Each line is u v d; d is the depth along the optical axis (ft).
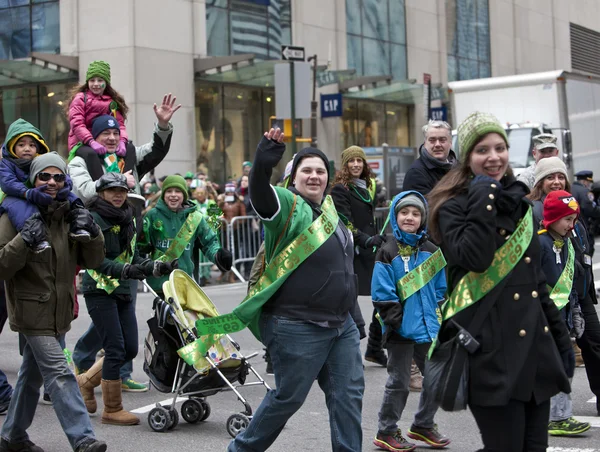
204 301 24.17
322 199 17.78
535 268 14.47
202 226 27.71
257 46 88.84
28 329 19.21
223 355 23.22
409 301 21.40
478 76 122.31
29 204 19.13
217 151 84.79
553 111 75.20
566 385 14.29
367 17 102.99
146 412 25.64
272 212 16.47
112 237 23.79
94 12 78.74
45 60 77.41
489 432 14.20
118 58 77.97
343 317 16.94
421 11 111.45
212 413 25.45
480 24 123.34
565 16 146.82
